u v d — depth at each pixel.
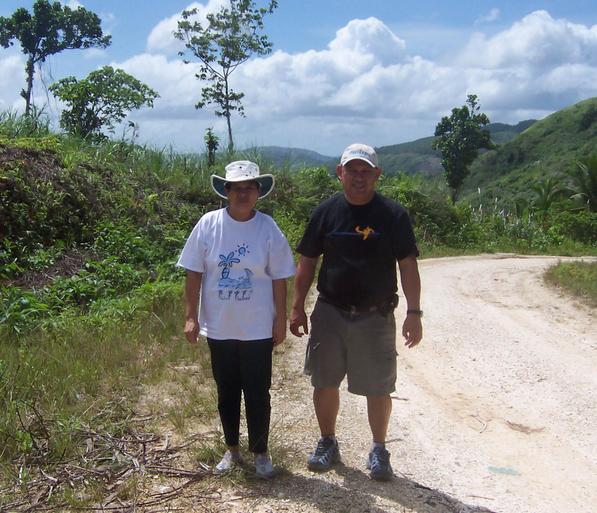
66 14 31.94
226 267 3.90
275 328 3.99
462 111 48.59
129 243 10.48
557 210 35.16
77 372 5.52
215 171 16.27
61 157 11.60
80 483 3.85
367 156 3.85
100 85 21.88
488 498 4.09
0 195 9.55
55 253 9.61
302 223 17.50
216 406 5.11
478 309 10.45
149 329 7.19
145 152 15.54
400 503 3.85
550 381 6.66
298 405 5.45
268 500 3.77
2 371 5.20
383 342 4.01
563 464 4.73
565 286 12.51
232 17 25.75
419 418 5.50
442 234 25.56
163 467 4.08
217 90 26.31
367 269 3.93
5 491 3.72
